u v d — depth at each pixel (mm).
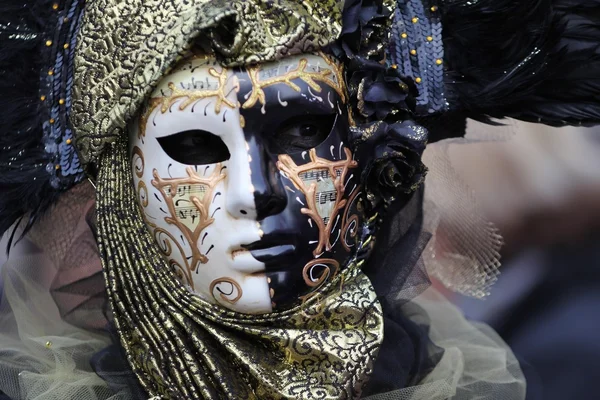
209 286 2170
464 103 2334
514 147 2867
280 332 2197
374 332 2234
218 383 2178
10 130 2271
